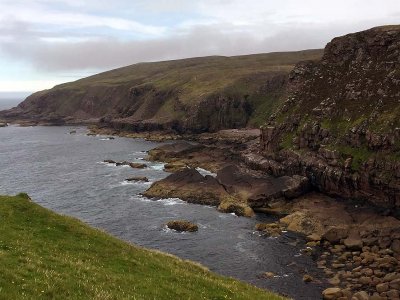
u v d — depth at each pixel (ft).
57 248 100.48
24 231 107.14
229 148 497.46
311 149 330.34
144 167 453.99
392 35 341.21
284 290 176.65
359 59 358.23
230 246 230.27
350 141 299.17
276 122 384.27
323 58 395.96
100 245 112.68
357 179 279.08
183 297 86.53
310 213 265.54
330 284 181.16
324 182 301.43
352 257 209.67
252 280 187.11
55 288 70.85
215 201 313.53
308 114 356.38
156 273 100.37
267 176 343.46
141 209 303.68
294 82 428.97
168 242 237.86
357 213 261.44
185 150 495.82
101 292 74.33
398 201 256.93
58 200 333.62
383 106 299.99
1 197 128.47
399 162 258.98
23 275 73.92
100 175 422.82
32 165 489.67
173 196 329.72
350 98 331.98
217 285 102.73
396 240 217.77
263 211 292.61
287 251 221.25
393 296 163.32
